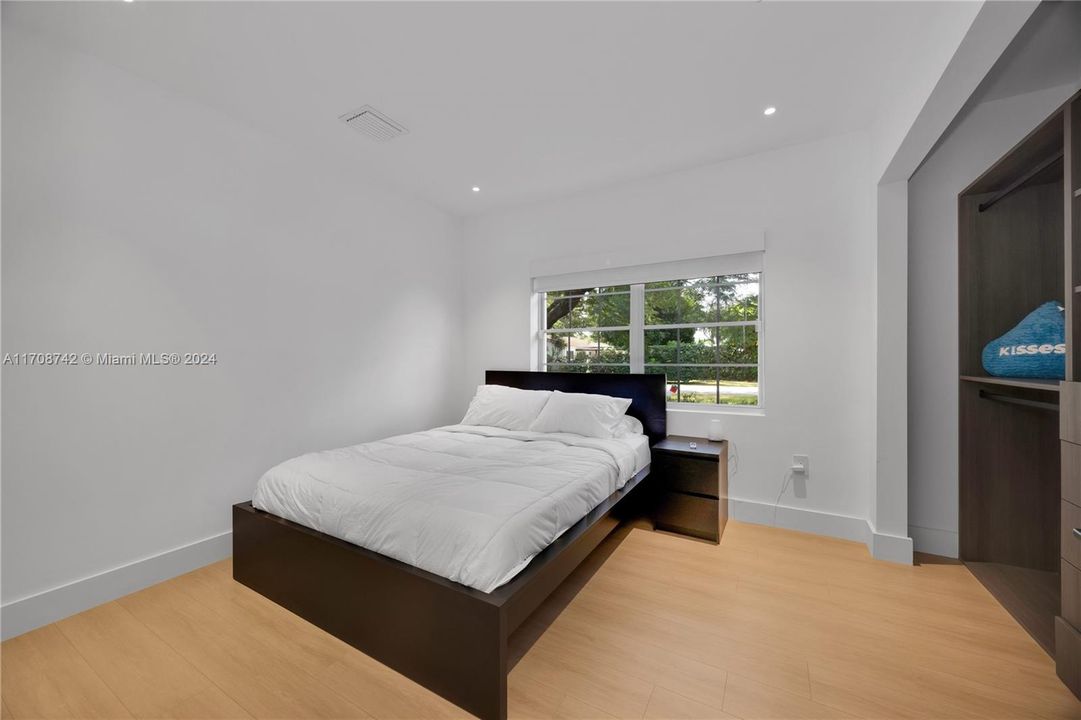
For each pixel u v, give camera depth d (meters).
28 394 1.85
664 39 1.91
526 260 3.96
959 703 1.44
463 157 3.04
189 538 2.36
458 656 1.43
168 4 1.70
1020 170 2.07
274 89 2.29
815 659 1.65
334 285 3.13
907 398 2.48
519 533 1.56
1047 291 2.24
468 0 1.69
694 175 3.21
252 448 2.65
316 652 1.70
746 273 3.10
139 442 2.18
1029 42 1.90
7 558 1.80
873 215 2.53
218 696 1.49
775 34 1.88
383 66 2.10
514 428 3.31
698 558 2.47
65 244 1.94
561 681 1.54
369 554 1.69
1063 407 1.55
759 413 3.05
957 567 2.35
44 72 1.89
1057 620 1.53
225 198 2.52
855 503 2.72
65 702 1.46
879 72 2.12
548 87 2.26
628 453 2.72
